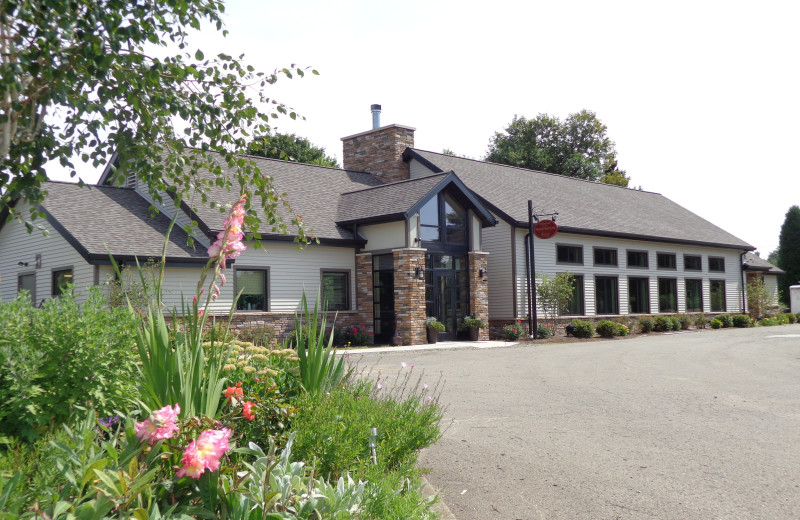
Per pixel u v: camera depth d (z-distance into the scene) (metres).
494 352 18.52
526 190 28.77
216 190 19.73
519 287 24.39
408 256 20.56
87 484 2.71
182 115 5.52
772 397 9.97
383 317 21.61
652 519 4.77
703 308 33.28
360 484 3.68
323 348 6.01
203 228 18.11
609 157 54.66
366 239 21.98
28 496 2.62
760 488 5.40
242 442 4.25
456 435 7.61
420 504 4.20
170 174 5.97
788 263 49.72
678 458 6.41
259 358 6.07
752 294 36.28
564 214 27.22
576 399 10.01
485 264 23.31
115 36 4.85
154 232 18.39
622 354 17.36
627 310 28.77
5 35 4.91
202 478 2.90
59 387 4.21
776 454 6.48
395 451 5.11
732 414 8.62
